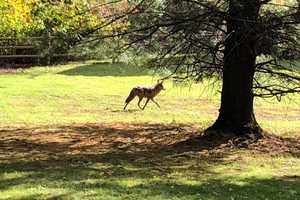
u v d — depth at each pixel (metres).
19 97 22.53
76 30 13.03
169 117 18.89
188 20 12.47
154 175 10.37
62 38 12.95
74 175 10.11
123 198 8.54
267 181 10.21
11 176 9.93
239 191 9.33
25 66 33.25
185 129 15.85
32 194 8.67
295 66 13.96
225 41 13.02
